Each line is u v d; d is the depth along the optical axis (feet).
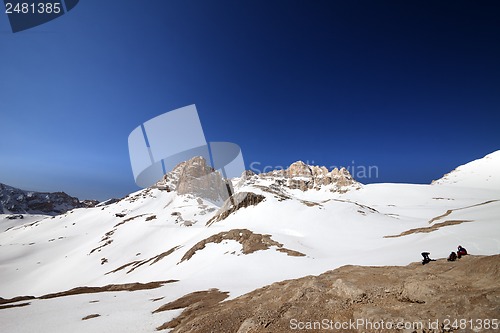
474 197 565.12
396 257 110.22
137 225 483.10
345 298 46.06
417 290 39.81
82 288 152.25
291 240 198.80
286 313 44.60
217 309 64.18
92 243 455.22
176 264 210.38
